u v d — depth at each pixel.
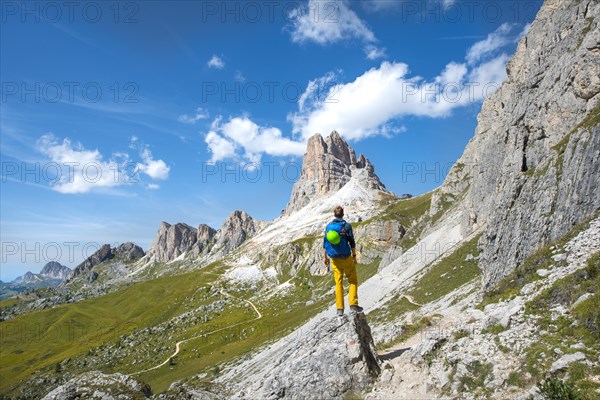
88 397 27.42
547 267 19.05
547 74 67.19
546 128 62.09
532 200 48.38
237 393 18.50
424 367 15.32
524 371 12.60
